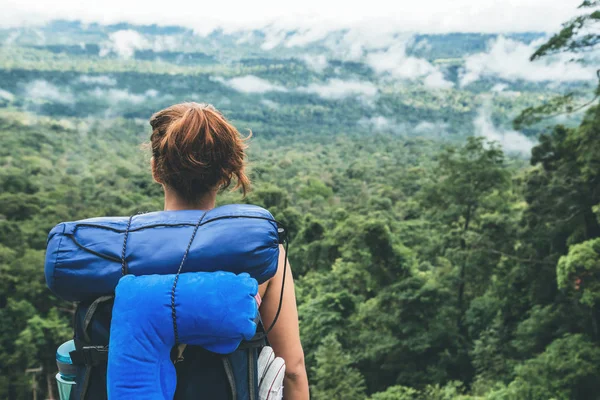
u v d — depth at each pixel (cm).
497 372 2112
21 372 3381
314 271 3938
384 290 2439
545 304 2245
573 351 1557
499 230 2423
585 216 2084
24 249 5009
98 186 9781
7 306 3678
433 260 3588
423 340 2256
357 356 2355
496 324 2269
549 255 2241
